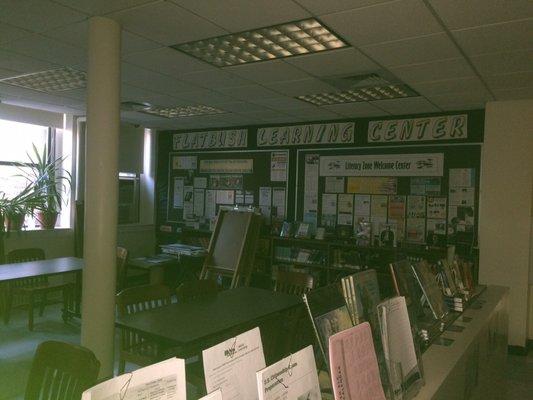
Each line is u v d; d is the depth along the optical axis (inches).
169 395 31.9
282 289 177.2
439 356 75.6
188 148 310.5
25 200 239.8
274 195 270.1
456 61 139.7
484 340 99.6
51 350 71.3
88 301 118.0
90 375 66.4
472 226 209.0
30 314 194.4
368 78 163.3
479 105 201.6
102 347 118.0
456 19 108.1
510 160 192.5
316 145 254.4
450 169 214.7
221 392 33.9
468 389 83.3
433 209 218.7
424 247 217.9
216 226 260.8
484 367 100.7
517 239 191.6
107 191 118.5
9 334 189.6
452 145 214.5
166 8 109.6
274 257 261.9
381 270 226.4
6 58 157.0
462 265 136.4
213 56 147.4
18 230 237.9
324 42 130.2
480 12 103.7
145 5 108.3
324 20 111.8
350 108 215.3
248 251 246.7
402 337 57.2
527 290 190.4
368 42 125.5
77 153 284.8
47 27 125.4
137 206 324.5
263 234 266.4
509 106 192.5
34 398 70.2
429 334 85.9
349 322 59.3
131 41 133.9
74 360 68.9
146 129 323.9
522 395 151.3
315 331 52.9
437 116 218.1
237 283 237.1
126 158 307.9
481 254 198.1
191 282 149.6
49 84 198.8
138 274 307.1
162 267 261.9
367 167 237.3
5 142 254.5
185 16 114.2
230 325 113.0
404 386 55.2
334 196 247.4
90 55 118.0
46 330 196.4
